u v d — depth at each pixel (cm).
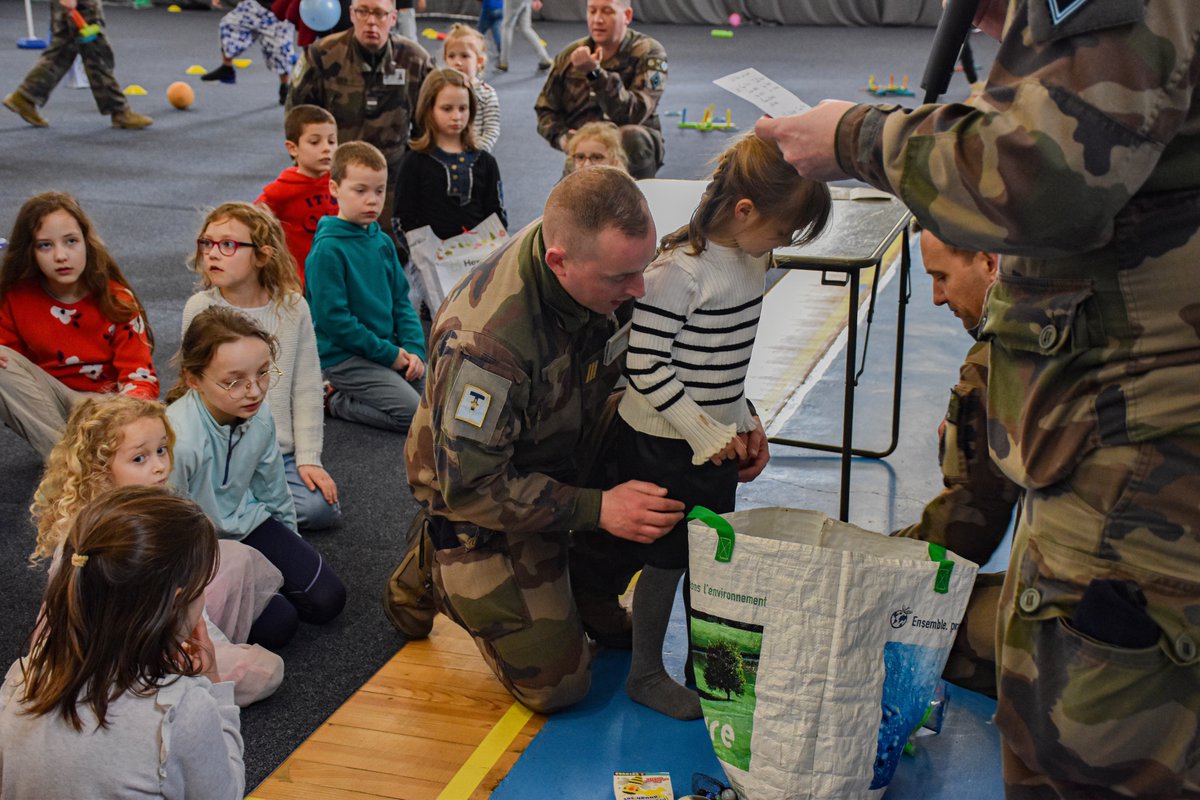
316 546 269
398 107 471
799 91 955
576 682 202
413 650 229
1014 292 129
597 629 227
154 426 204
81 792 144
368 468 313
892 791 186
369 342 338
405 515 286
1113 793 128
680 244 186
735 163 174
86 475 199
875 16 1421
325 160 399
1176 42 106
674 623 237
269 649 228
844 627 162
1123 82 106
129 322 300
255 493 246
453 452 181
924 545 178
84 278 293
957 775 191
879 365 384
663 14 1448
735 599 167
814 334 413
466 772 190
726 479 196
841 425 337
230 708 166
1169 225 114
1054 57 109
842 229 248
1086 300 120
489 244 405
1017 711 131
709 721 176
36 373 285
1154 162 108
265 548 238
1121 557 120
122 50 1109
